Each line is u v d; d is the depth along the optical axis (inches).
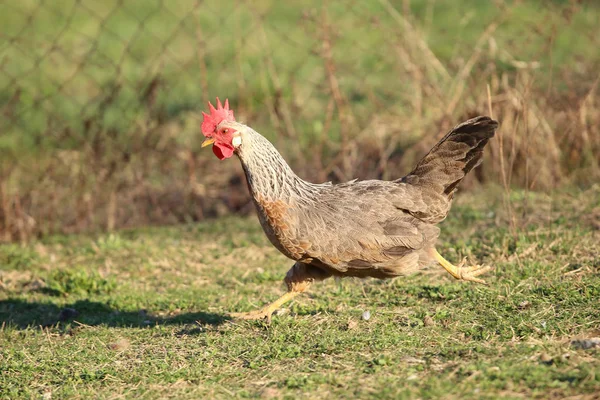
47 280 1139.9
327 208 812.0
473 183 1414.9
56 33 2522.1
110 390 718.5
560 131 1386.6
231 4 2728.8
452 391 621.3
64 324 959.0
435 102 1455.5
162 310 998.4
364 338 782.5
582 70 1504.7
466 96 1417.3
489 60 1469.0
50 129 1526.8
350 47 2059.5
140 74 2170.3
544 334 746.2
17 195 1381.6
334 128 1659.7
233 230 1346.0
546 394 605.9
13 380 760.3
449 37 1953.7
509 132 1350.9
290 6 2669.8
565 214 1168.2
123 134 1508.4
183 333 879.1
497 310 835.4
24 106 1973.4
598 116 1386.6
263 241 1267.2
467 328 791.1
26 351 840.9
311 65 2127.2
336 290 986.1
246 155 806.5
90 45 2386.8
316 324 849.5
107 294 1077.8
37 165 1533.0
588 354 677.9
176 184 1489.9
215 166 1524.4
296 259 824.3
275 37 2401.6
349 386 663.8
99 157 1419.8
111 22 2657.5
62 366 788.6
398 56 1505.9
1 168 1465.3
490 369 651.5
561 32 1861.5
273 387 684.1
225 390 688.4
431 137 1419.8
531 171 1332.4
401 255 803.4
